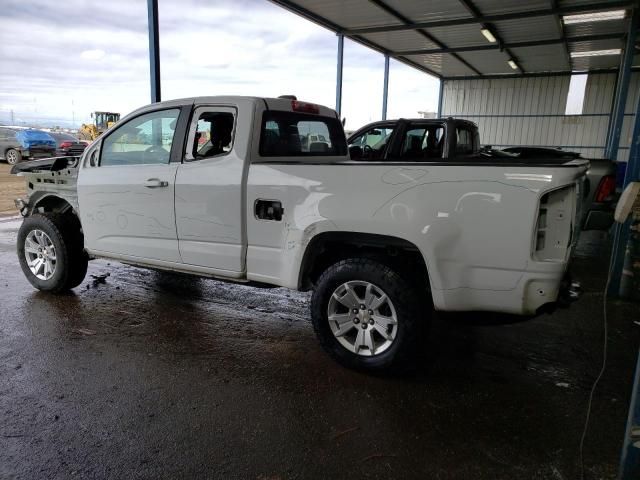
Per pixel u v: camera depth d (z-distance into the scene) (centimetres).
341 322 337
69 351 362
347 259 333
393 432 268
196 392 307
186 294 509
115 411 283
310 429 269
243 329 416
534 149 800
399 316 313
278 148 395
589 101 1948
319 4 1006
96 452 246
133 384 315
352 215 313
